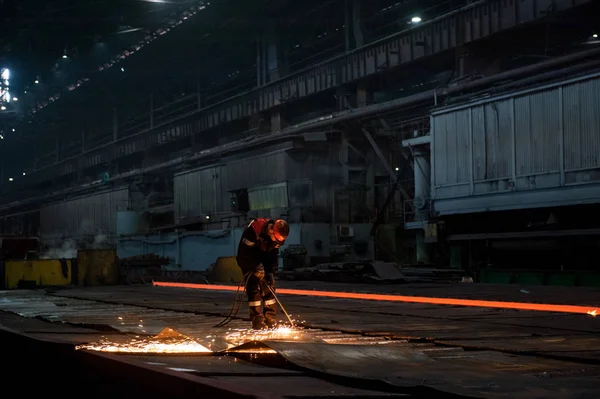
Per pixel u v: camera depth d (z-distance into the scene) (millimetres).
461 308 11938
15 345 6887
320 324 8938
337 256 35594
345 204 38219
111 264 24828
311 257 34875
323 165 39375
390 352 5613
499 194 26844
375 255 36750
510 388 4098
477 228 28875
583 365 5383
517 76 30047
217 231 39875
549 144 24922
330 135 39219
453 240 28781
